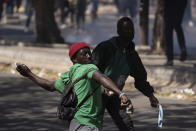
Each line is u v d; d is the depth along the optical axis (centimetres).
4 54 2477
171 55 2077
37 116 1444
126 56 965
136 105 1572
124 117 952
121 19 959
